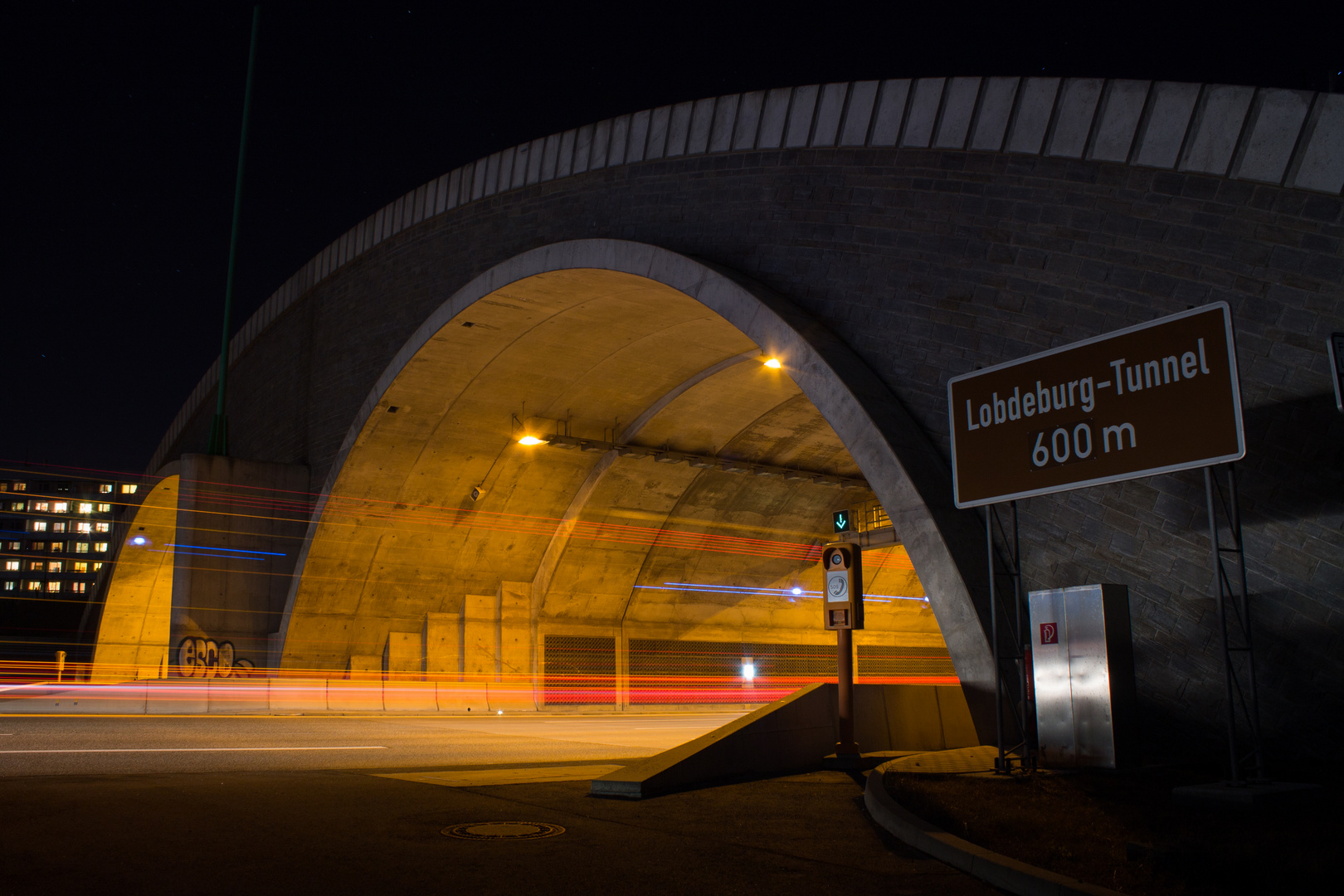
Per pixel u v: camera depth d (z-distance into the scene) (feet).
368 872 20.95
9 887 19.26
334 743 55.62
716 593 131.64
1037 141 49.06
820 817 29.30
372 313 104.53
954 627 45.73
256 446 128.36
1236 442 31.91
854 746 41.29
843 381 52.11
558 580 118.83
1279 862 19.77
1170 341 34.47
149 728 65.51
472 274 89.86
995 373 40.81
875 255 55.62
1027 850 21.72
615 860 22.62
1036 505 46.78
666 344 89.15
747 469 111.45
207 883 19.83
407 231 100.68
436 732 68.23
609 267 70.28
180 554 104.27
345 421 106.11
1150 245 44.32
